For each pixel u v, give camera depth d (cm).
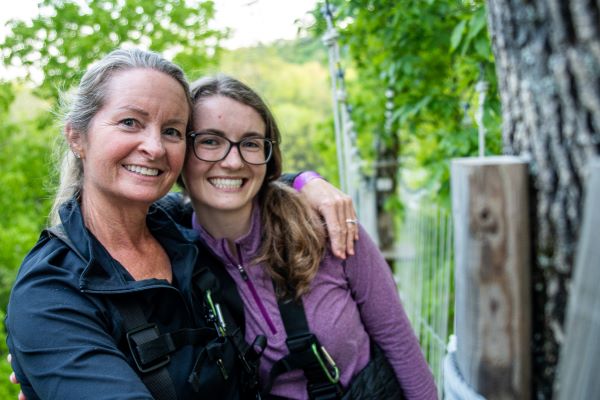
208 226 162
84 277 127
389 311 165
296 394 154
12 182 606
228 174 153
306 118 1225
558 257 88
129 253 145
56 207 152
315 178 179
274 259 154
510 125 97
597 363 74
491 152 265
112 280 132
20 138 653
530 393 96
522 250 91
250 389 149
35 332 121
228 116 152
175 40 522
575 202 84
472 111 299
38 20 498
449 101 309
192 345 138
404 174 452
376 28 337
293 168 1015
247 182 156
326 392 152
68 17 499
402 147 463
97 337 123
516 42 91
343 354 156
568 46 80
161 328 137
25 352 122
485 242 91
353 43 352
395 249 477
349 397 154
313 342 150
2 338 513
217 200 153
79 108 141
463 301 96
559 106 84
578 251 77
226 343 144
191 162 155
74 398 116
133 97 136
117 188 138
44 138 645
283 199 161
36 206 655
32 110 636
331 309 156
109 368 118
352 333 158
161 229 156
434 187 311
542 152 88
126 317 130
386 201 466
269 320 154
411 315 393
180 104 144
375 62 368
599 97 77
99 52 503
